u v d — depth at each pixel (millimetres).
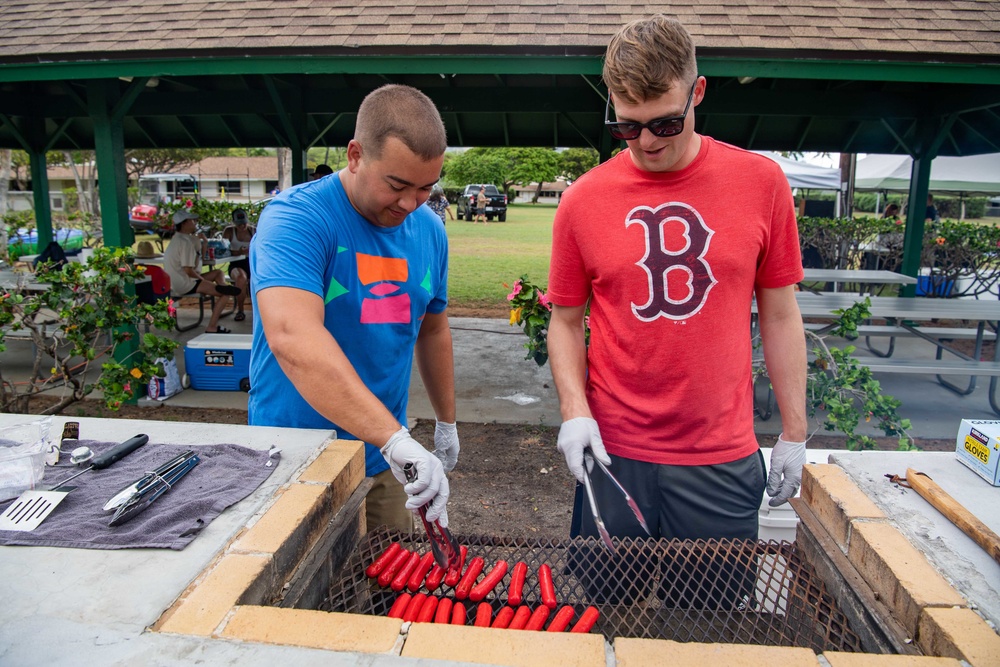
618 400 1736
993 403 5234
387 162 1488
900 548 1196
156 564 1123
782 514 2205
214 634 980
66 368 4391
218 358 5414
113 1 5340
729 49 4008
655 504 1747
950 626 1000
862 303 4254
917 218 7160
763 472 1775
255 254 1586
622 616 1307
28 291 5996
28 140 8531
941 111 6484
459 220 30094
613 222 1665
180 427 1705
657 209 1630
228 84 7316
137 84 4664
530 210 41875
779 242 1685
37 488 1356
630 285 1651
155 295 7125
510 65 4195
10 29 4906
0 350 4266
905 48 3973
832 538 1371
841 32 4223
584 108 6957
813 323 8617
